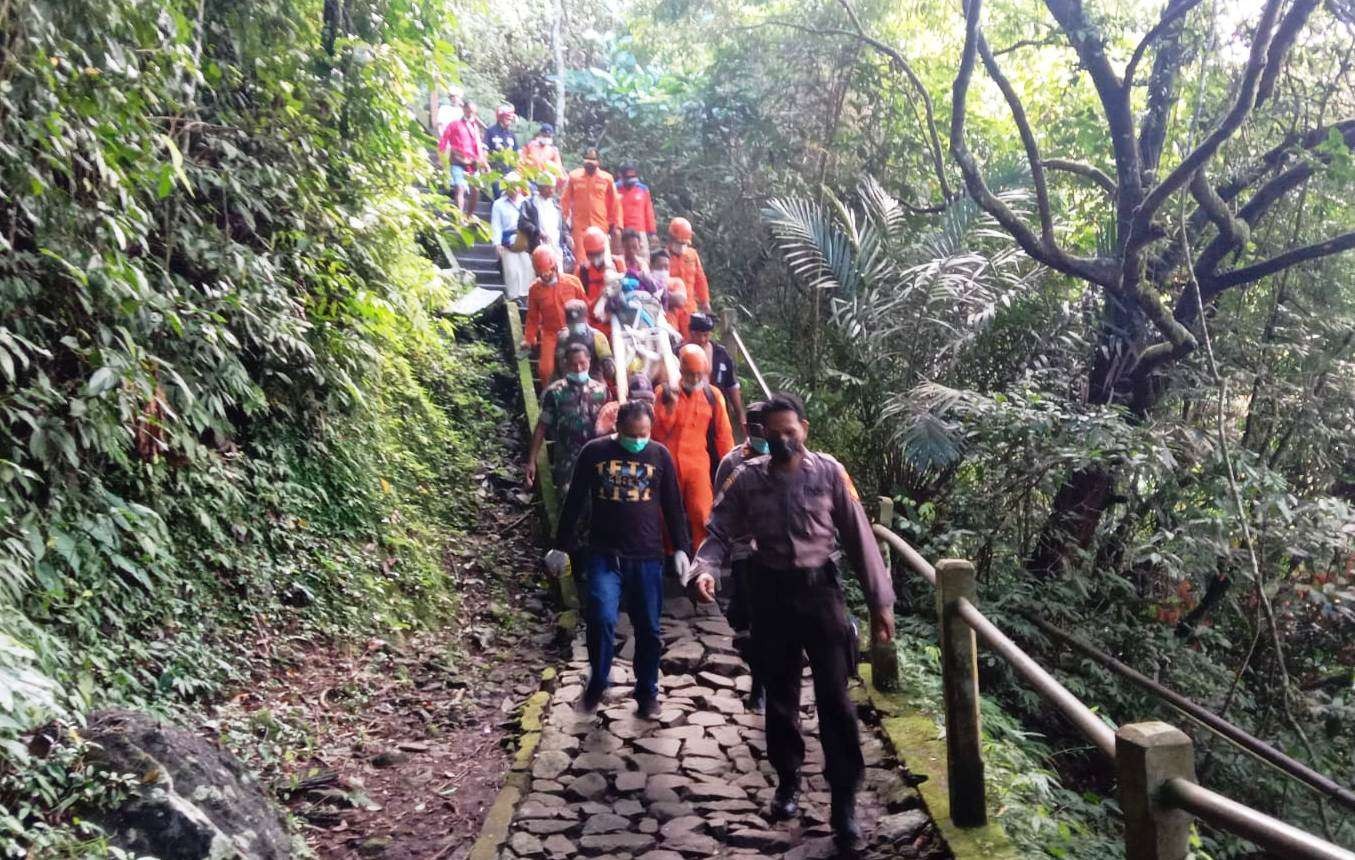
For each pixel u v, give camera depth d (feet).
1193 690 25.55
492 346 39.50
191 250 18.48
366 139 23.32
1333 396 28.76
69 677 13.44
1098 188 34.55
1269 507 24.88
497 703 20.40
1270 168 29.09
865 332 31.55
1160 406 29.48
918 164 42.73
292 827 14.38
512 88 70.08
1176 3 27.12
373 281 24.66
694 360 23.91
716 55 51.16
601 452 18.60
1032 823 13.94
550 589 26.08
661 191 55.16
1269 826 7.45
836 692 14.02
